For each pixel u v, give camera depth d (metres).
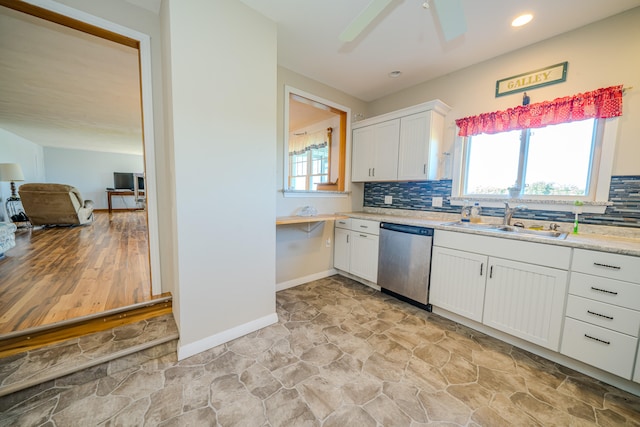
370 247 2.89
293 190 2.87
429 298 2.35
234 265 1.88
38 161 7.59
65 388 1.39
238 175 1.84
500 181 2.42
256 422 1.22
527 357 1.74
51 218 5.26
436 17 1.82
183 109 1.56
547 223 2.09
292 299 2.62
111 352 1.55
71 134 6.20
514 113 2.21
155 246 2.04
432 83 2.85
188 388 1.42
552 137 2.10
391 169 2.97
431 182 2.91
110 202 8.81
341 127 3.47
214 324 1.81
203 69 1.62
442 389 1.44
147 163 1.94
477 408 1.32
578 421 1.25
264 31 1.88
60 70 2.74
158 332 1.76
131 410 1.27
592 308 1.50
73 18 1.58
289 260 2.94
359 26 1.40
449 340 1.93
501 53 2.30
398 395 1.39
